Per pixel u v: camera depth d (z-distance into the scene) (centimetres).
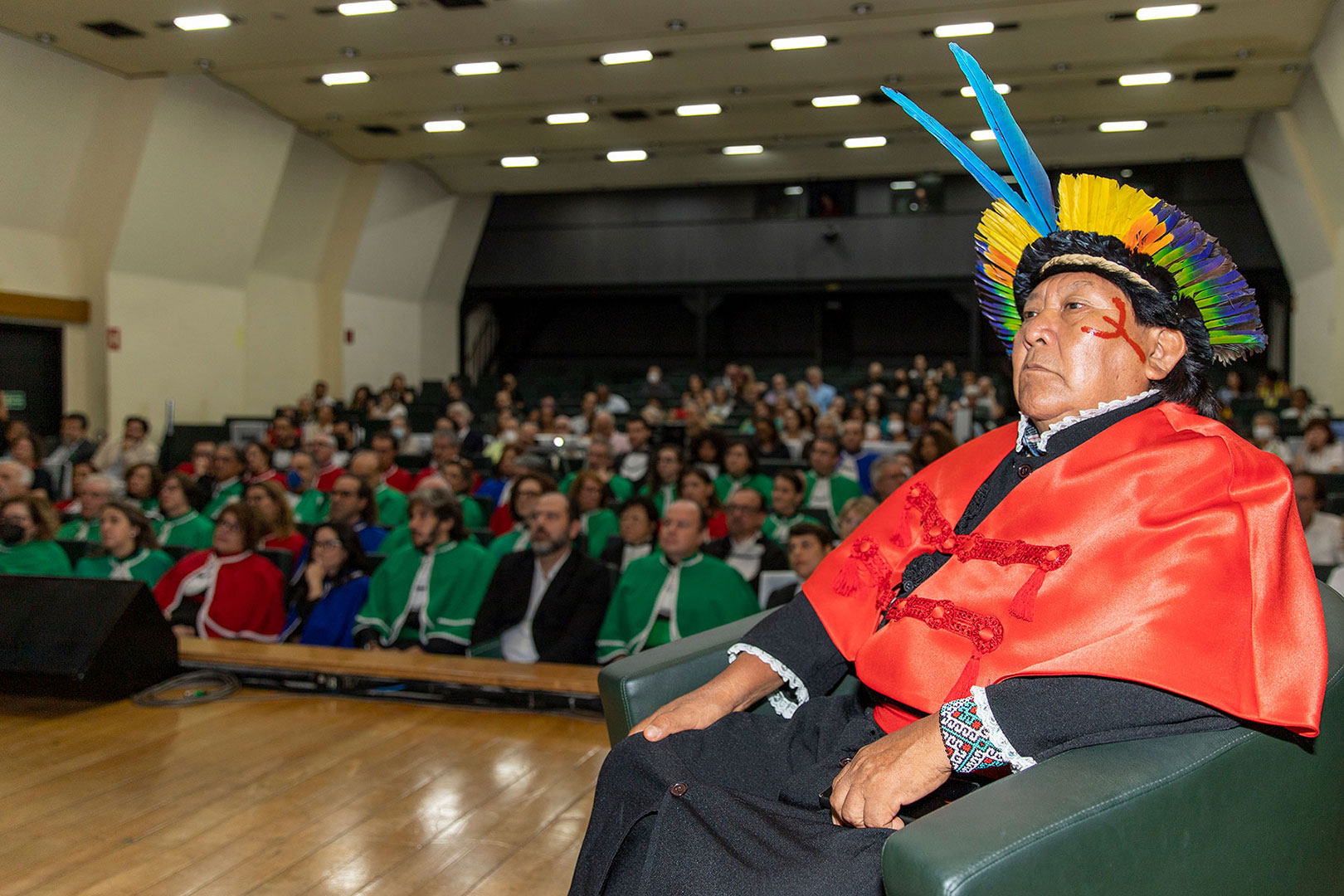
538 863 206
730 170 1502
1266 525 118
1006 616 124
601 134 1295
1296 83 1058
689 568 392
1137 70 1013
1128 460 123
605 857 127
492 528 646
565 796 241
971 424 944
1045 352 132
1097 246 133
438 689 314
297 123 1212
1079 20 873
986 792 102
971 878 89
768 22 877
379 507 647
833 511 673
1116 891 101
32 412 1035
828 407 1196
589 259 1661
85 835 218
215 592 408
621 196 1645
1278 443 850
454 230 1645
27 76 920
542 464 652
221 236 1173
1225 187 1432
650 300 1908
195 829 221
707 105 1157
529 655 384
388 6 830
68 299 1044
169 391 1147
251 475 771
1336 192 1140
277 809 232
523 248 1681
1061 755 109
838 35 909
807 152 1405
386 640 414
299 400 1320
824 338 1864
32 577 328
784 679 148
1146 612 113
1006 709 112
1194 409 136
